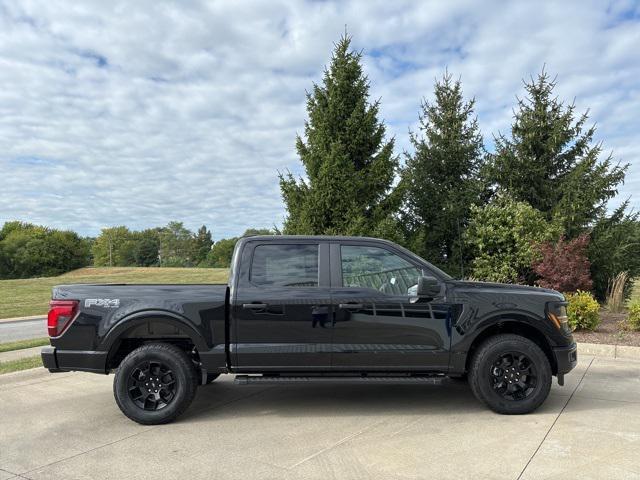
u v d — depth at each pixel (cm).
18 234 7756
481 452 426
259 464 412
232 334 531
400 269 554
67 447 459
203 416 544
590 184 1287
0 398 626
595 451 423
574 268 1043
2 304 2370
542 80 1364
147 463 420
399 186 1248
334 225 1182
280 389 652
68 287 544
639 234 1317
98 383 702
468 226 1321
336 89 1241
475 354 536
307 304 531
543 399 523
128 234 11325
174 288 543
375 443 452
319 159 1245
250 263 550
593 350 819
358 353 530
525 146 1354
